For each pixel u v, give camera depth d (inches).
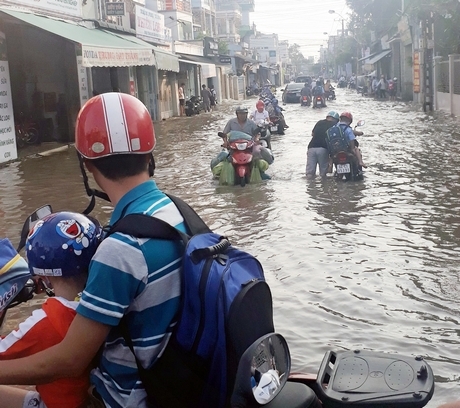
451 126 809.5
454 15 1074.7
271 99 852.0
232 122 463.5
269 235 293.4
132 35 1080.2
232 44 2733.8
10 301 95.1
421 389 84.0
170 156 620.1
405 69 1589.6
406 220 315.3
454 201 356.5
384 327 186.5
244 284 81.0
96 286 78.1
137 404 82.6
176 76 1366.9
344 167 430.9
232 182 434.3
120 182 86.5
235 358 79.6
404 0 1466.5
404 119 963.3
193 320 80.1
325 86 1775.3
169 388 81.1
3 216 353.1
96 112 85.5
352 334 182.1
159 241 80.4
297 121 1062.4
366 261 248.4
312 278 230.1
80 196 406.3
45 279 93.2
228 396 80.2
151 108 1185.4
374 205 354.0
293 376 99.1
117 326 82.0
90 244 88.6
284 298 211.5
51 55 777.6
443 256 251.9
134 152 85.5
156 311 80.5
